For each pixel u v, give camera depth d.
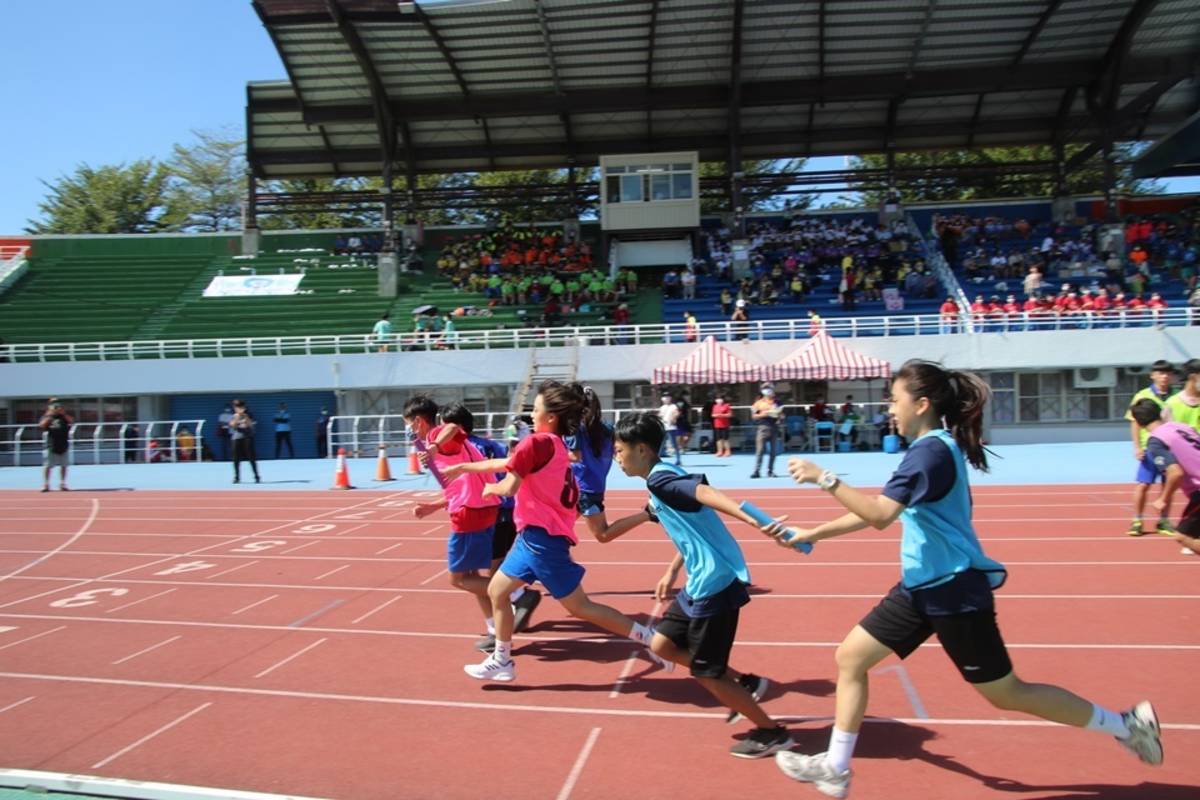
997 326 26.42
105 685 6.24
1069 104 35.44
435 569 10.10
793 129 37.31
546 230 39.00
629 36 30.69
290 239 39.06
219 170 58.69
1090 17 30.22
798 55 32.09
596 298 32.41
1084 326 26.31
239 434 20.94
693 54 31.92
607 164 35.78
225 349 30.70
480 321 31.25
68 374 28.78
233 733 5.27
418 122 36.25
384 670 6.42
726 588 4.65
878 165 55.72
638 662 6.48
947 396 4.09
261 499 17.94
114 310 33.78
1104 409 26.38
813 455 24.52
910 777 4.42
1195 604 7.71
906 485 3.86
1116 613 7.45
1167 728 4.98
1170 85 32.25
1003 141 37.97
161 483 21.73
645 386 27.56
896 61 32.62
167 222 57.94
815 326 27.27
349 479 21.30
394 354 28.06
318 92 33.72
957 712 5.28
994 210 38.28
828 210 41.09
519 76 33.03
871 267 33.31
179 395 29.45
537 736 5.11
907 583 3.98
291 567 10.46
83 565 11.10
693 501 4.57
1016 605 7.77
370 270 36.22
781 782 4.42
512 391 27.75
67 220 56.88
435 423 7.02
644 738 5.03
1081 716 3.99
